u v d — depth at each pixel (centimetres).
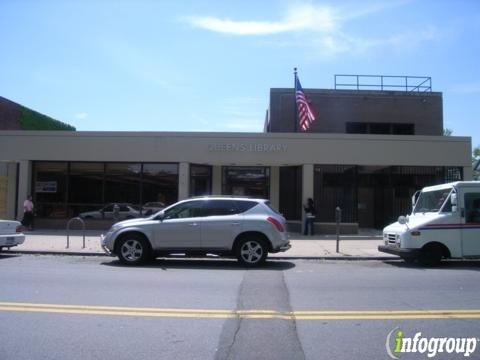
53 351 529
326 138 2123
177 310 711
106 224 2161
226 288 894
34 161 2197
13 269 1117
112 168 2175
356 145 2123
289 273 1103
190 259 1377
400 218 1331
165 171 2156
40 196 2194
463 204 1270
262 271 1135
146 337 579
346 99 2817
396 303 774
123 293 835
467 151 2136
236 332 601
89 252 1453
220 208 1241
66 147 2147
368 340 575
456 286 937
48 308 718
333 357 516
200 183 2245
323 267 1225
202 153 2123
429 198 1377
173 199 2145
